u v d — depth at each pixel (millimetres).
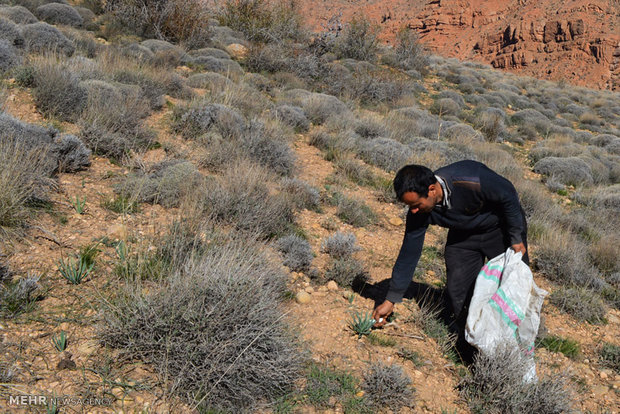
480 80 26766
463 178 2916
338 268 4180
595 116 23422
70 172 4848
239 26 20875
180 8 16844
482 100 20922
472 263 3359
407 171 2873
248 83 12031
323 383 2855
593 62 82438
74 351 2625
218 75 11172
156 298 2814
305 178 6746
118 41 14586
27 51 8758
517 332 3152
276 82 14570
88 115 6059
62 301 2994
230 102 8766
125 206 4395
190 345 2609
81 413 2275
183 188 4742
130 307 2809
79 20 15141
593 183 11656
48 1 16141
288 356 2812
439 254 5211
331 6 122188
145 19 16750
